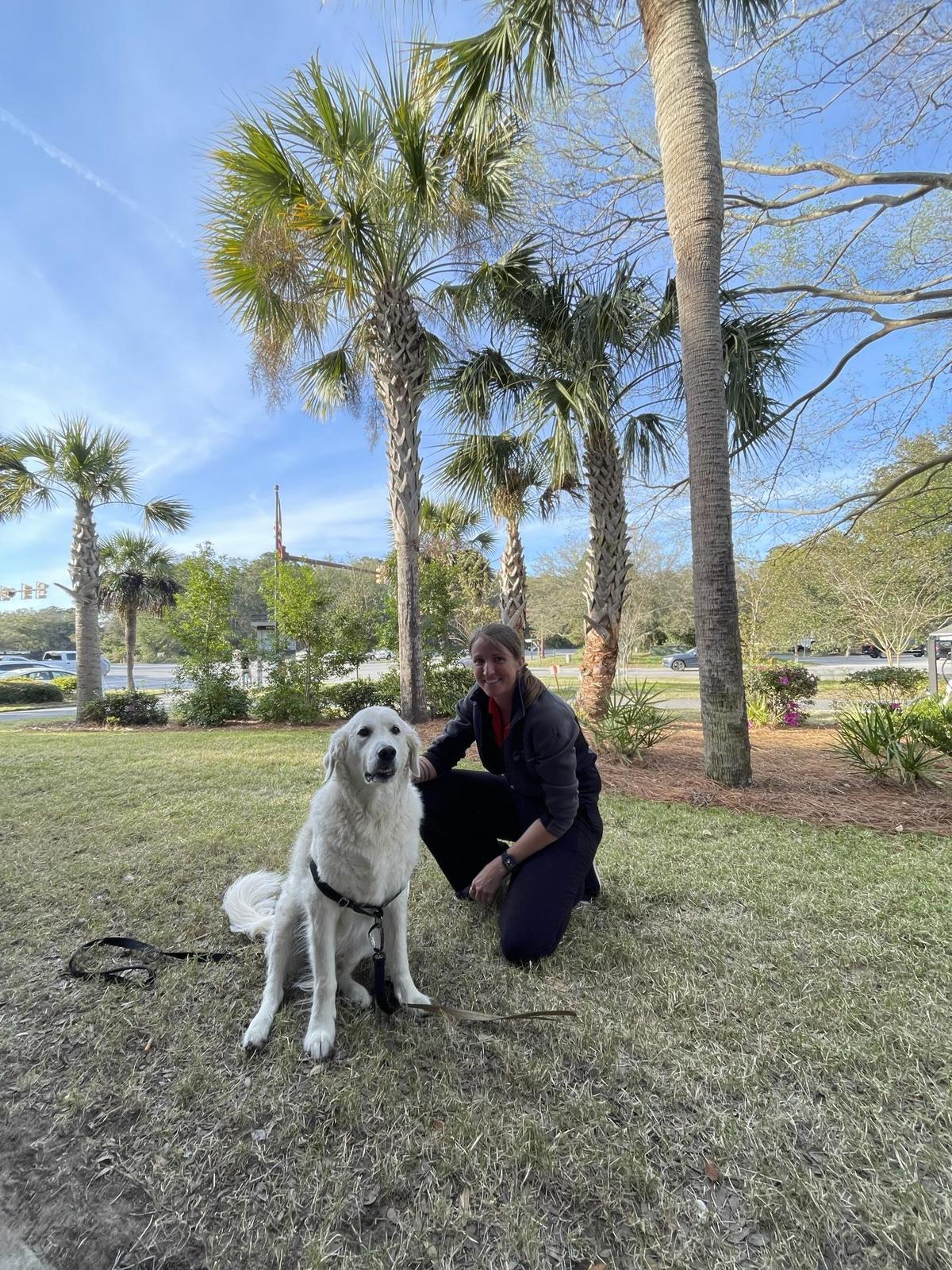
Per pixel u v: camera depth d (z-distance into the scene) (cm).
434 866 341
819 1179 134
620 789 514
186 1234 125
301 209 670
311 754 720
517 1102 159
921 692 1176
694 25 483
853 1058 172
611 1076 168
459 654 1053
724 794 484
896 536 1120
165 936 254
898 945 241
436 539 1406
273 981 197
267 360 764
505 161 719
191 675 1079
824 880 310
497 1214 128
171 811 451
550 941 230
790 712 973
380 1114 156
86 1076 171
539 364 744
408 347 818
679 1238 121
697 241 485
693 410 496
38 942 249
